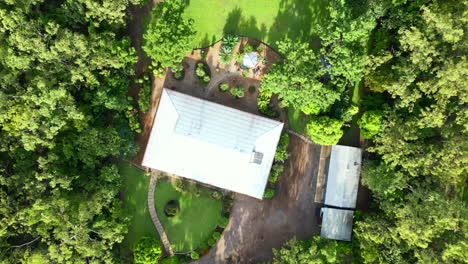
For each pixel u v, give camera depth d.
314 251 43.41
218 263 50.81
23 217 41.16
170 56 43.84
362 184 49.22
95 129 43.31
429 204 42.44
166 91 46.72
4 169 42.81
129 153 48.66
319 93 44.22
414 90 42.53
